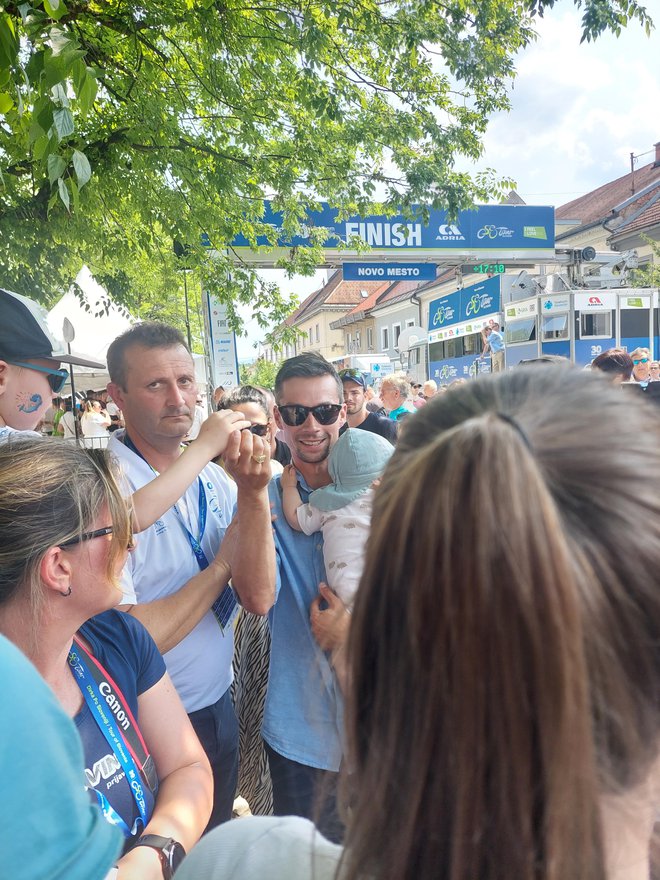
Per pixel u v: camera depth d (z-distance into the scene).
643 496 0.44
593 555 0.42
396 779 0.47
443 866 0.45
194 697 1.87
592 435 0.46
